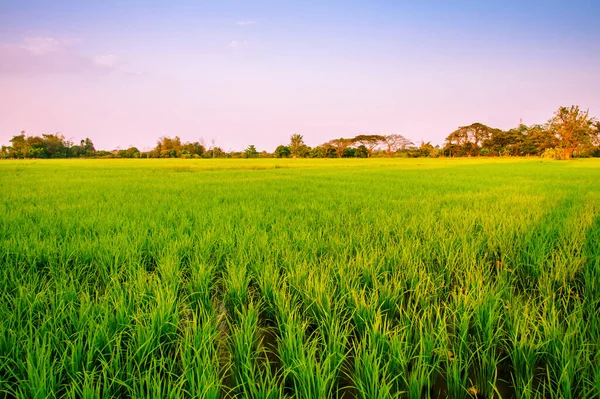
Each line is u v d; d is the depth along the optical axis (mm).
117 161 58031
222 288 3678
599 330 2396
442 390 2139
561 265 3633
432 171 27484
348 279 3344
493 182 15836
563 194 10523
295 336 2402
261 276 3547
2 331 2270
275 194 11086
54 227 5562
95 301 2812
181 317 2949
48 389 1887
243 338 2443
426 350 2238
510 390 2143
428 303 3096
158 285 3170
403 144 106625
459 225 5875
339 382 2207
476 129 92688
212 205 8492
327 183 15805
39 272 3787
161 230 5422
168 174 23594
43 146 88000
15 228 5590
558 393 1967
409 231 5582
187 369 1981
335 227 5855
